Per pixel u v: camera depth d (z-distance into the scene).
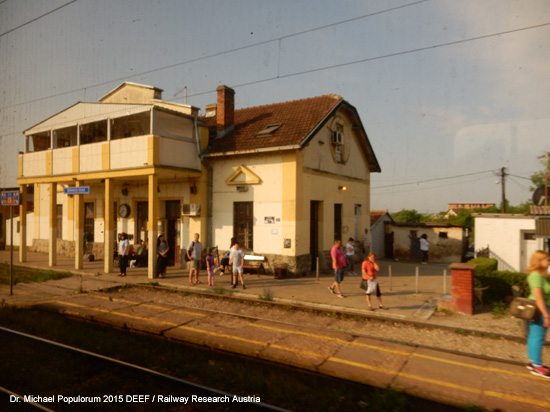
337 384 5.41
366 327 7.99
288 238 13.99
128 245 14.38
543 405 4.72
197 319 8.54
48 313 9.44
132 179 16.50
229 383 5.36
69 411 4.62
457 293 9.03
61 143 19.64
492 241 16.22
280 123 15.81
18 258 20.05
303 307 9.28
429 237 23.11
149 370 5.59
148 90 17.34
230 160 15.37
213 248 15.61
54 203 17.16
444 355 6.34
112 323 8.48
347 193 18.38
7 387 5.25
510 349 6.61
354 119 18.50
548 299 5.57
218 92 16.77
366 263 9.30
